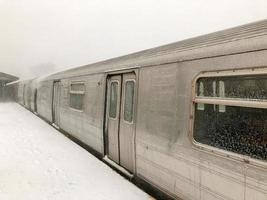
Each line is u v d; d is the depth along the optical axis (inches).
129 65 273.0
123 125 286.5
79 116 425.7
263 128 144.7
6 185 250.7
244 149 153.9
